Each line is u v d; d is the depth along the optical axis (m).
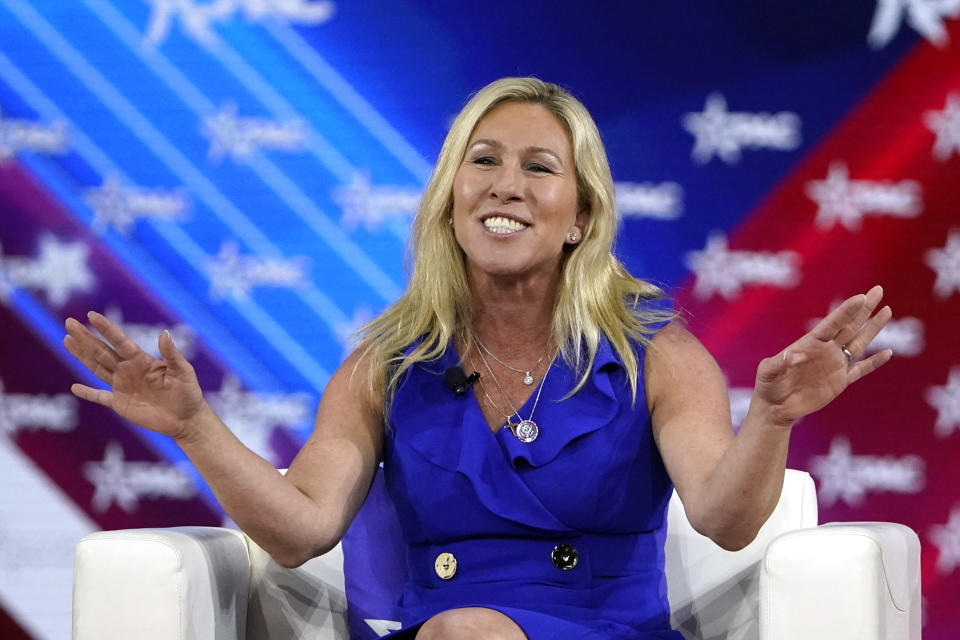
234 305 11.86
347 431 7.73
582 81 11.86
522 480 7.41
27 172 11.89
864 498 11.81
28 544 11.84
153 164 11.87
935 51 11.78
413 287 8.19
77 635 6.68
